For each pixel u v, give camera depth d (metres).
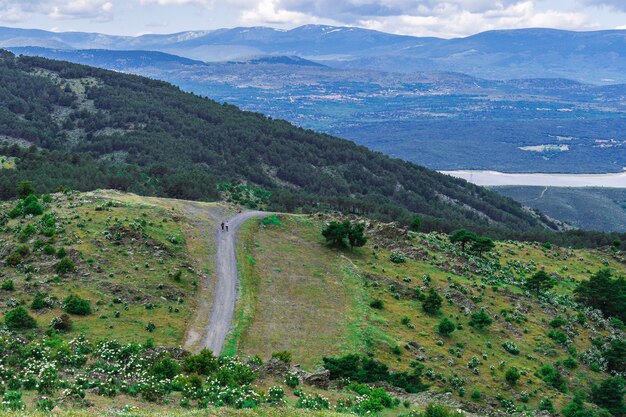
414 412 54.56
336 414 48.00
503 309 100.56
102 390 47.56
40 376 47.03
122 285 82.06
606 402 79.00
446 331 87.38
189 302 84.06
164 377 53.66
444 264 116.12
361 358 72.62
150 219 108.44
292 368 65.94
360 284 98.69
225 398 49.53
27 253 86.38
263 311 85.25
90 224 99.25
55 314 71.88
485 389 75.31
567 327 100.25
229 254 103.62
